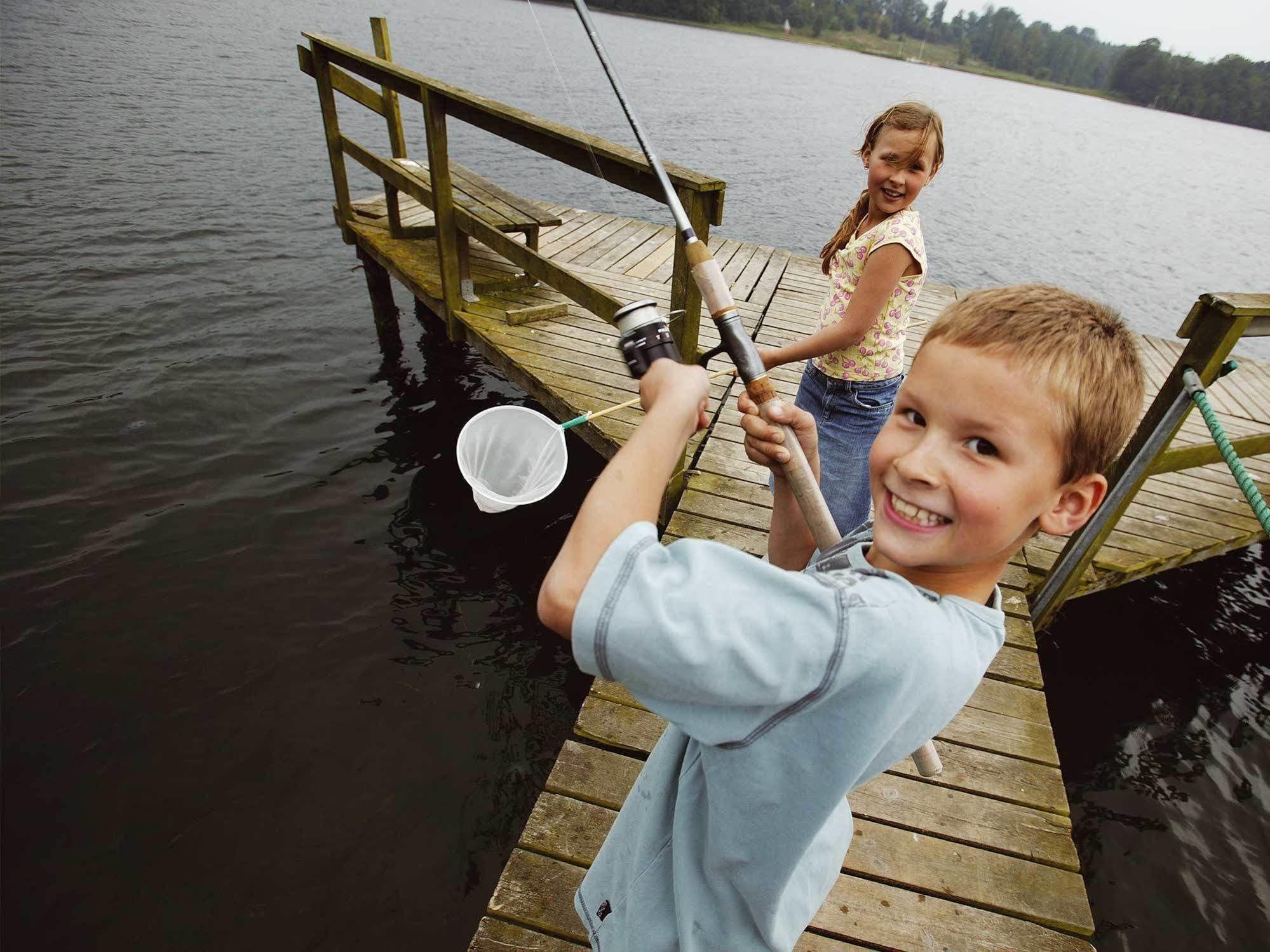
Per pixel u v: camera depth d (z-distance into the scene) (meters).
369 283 6.35
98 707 3.05
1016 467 0.62
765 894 0.77
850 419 2.29
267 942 2.43
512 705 3.26
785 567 1.13
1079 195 19.81
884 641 0.57
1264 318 2.37
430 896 2.58
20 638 3.27
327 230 8.39
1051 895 1.89
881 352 2.19
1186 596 4.26
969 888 1.89
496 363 4.24
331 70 5.56
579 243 5.95
